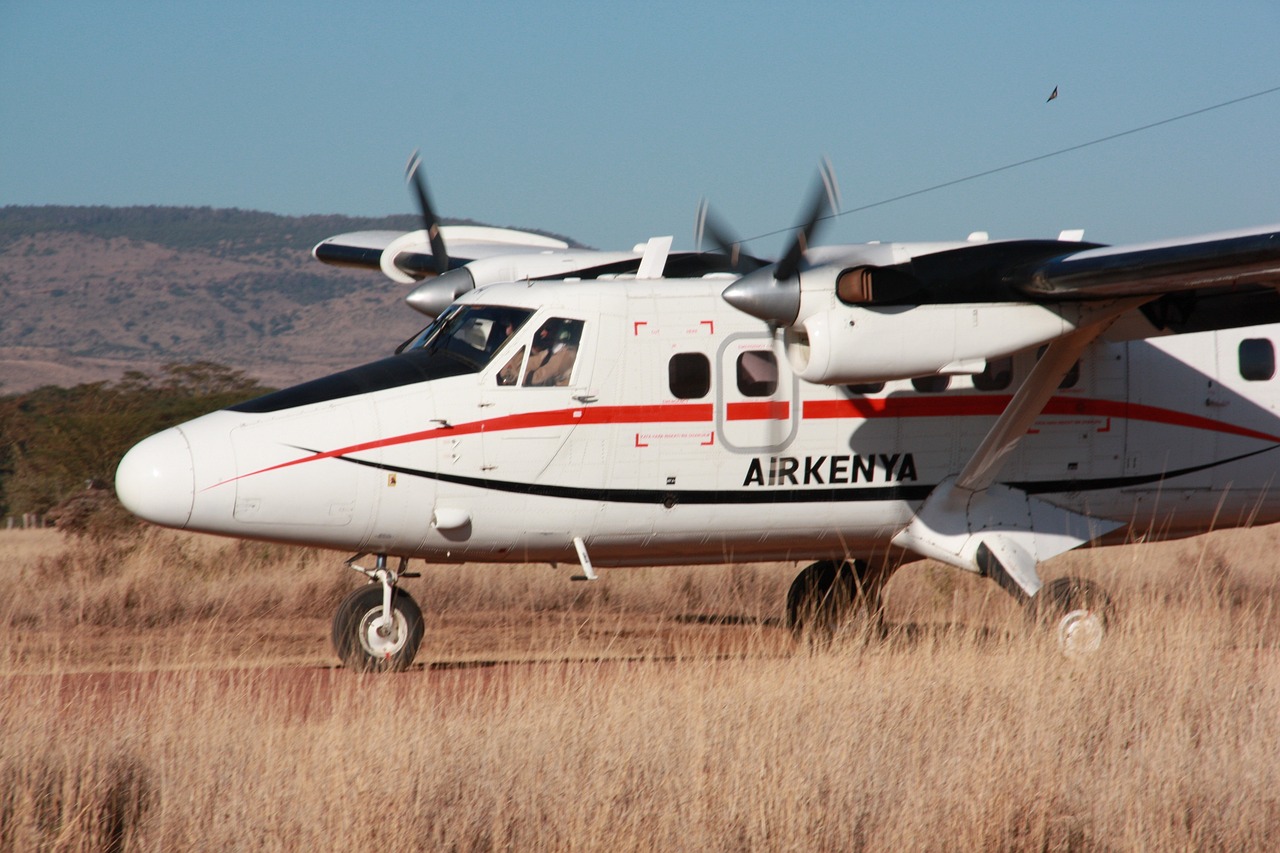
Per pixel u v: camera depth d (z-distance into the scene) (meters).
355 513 23.69
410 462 23.81
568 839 13.02
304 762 14.56
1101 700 18.19
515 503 24.56
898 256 24.19
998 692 18.48
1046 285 23.11
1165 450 27.97
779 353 25.80
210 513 22.94
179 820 13.42
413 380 24.23
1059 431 27.31
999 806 13.87
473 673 23.17
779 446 25.80
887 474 26.45
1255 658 21.94
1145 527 28.53
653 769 14.62
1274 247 20.45
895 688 18.38
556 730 15.64
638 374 25.03
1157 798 14.31
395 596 24.41
